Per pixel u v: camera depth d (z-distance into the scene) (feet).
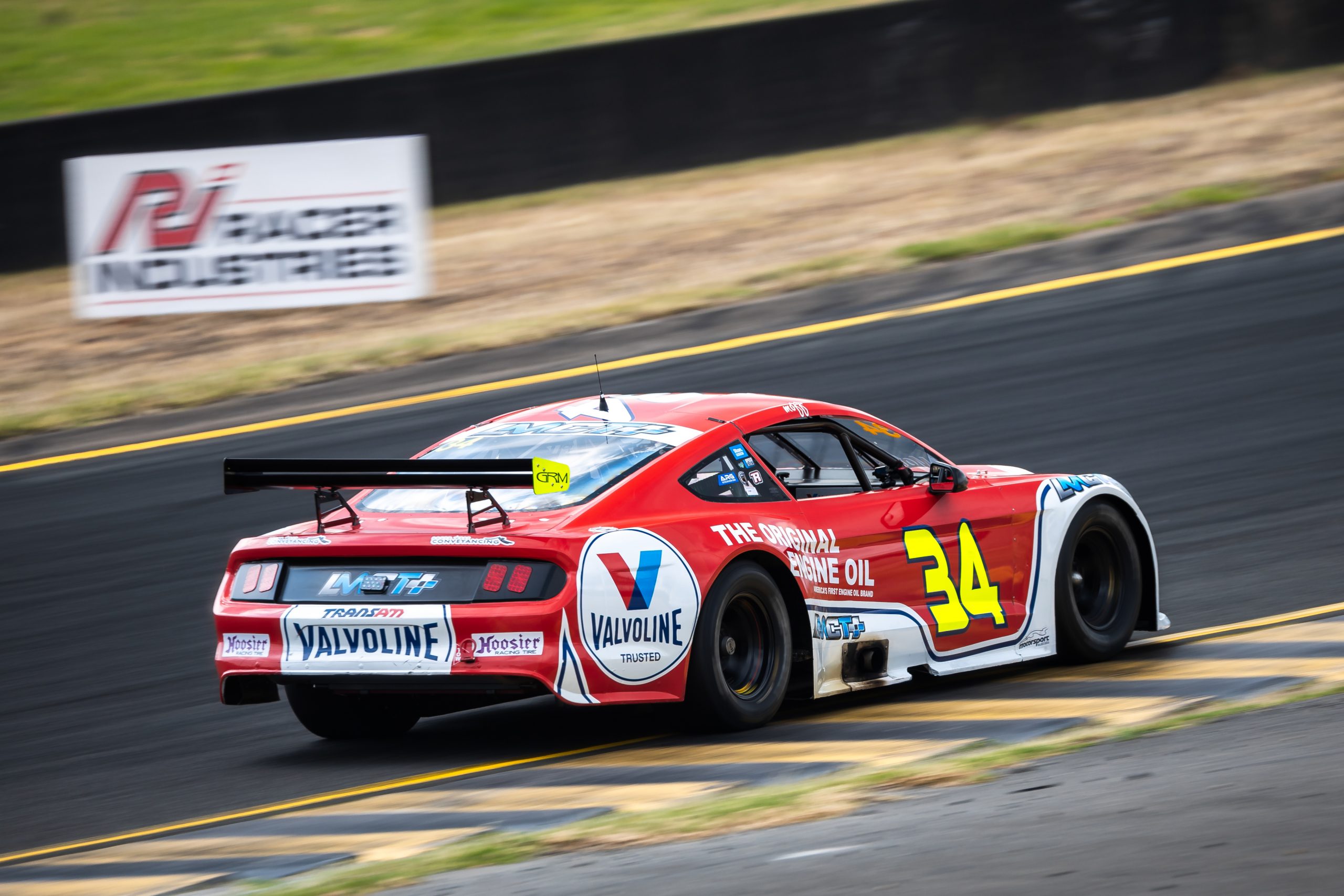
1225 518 107.14
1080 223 193.36
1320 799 47.78
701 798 54.19
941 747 60.29
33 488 139.74
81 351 184.14
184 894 46.26
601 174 223.51
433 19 299.58
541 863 46.29
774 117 226.58
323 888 45.01
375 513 68.23
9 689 89.81
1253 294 163.12
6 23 307.78
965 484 74.23
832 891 41.39
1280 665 71.87
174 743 76.38
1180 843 43.96
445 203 218.59
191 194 190.29
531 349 170.91
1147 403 135.23
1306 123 218.18
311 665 63.46
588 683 61.16
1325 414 128.47
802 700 71.31
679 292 184.96
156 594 108.17
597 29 280.10
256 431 151.74
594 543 62.18
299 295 191.52
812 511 70.23
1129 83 233.55
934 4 227.20
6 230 205.87
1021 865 42.78
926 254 188.03
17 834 61.72
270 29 301.22
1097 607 80.74
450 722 76.48
